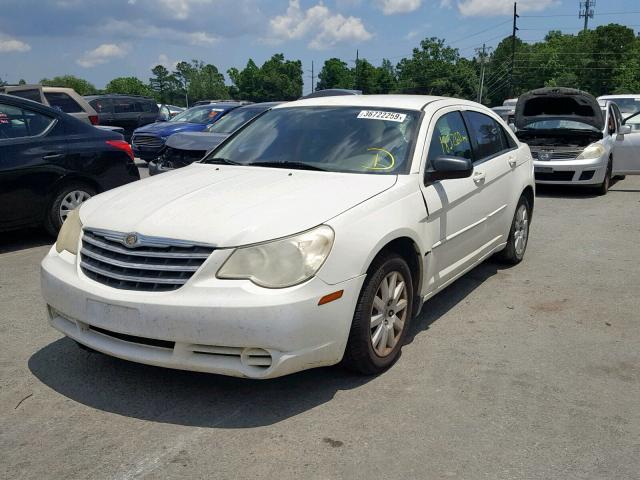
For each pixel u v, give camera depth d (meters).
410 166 4.25
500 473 2.92
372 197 3.83
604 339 4.52
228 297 3.18
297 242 3.31
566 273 6.17
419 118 4.63
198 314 3.17
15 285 5.80
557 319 4.92
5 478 2.88
